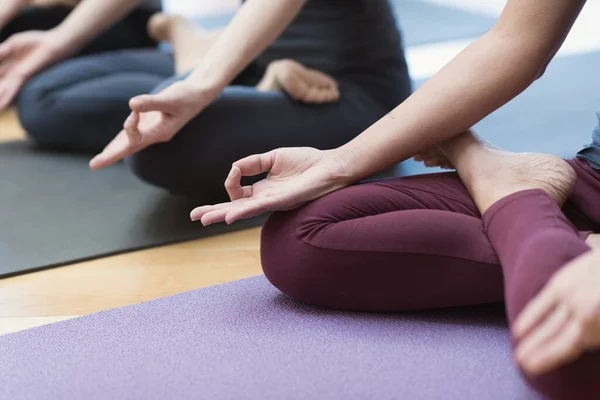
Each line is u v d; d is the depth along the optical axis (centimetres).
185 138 155
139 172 159
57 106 217
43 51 219
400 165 193
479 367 93
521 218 93
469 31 355
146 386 92
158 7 265
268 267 111
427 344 100
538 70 103
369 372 93
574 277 65
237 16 152
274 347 101
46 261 140
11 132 256
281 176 111
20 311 121
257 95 164
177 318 112
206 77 146
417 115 105
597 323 62
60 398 90
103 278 133
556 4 99
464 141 109
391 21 186
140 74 222
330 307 113
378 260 103
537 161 103
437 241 101
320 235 105
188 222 160
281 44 188
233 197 108
